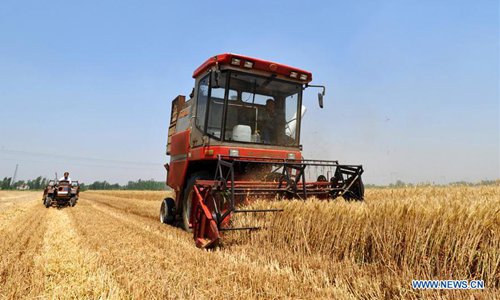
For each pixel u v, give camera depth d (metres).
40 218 9.60
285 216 4.44
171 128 8.94
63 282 3.00
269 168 5.78
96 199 26.44
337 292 2.62
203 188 4.94
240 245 4.48
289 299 2.49
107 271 3.27
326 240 3.95
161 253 4.12
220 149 5.56
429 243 3.04
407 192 9.87
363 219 3.63
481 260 2.71
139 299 2.46
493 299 2.27
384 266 3.21
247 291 2.63
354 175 5.56
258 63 5.98
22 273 3.26
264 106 6.19
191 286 2.75
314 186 5.47
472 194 7.71
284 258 3.77
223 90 5.84
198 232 4.88
